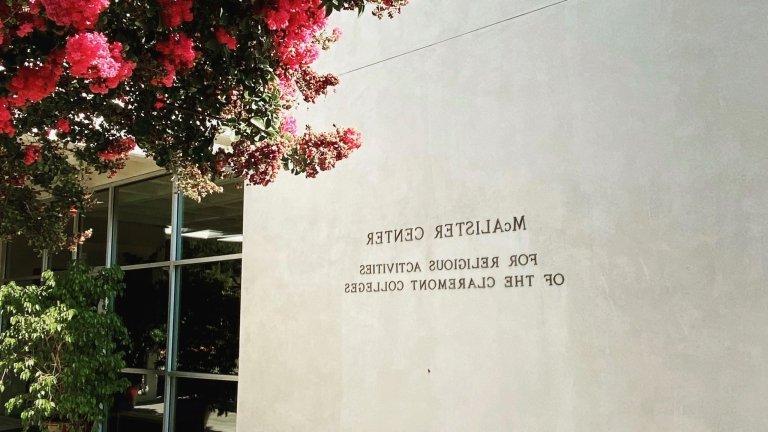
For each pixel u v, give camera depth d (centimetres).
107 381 903
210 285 992
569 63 608
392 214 726
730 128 512
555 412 572
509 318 613
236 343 929
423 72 723
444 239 675
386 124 749
